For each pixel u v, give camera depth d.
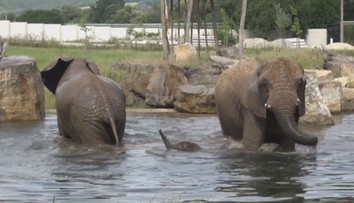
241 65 16.33
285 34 66.69
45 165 13.30
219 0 74.88
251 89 15.19
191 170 12.83
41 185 11.56
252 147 15.16
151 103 23.33
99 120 15.18
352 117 21.11
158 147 15.22
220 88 16.59
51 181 11.88
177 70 23.83
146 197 10.66
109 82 15.94
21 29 66.31
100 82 15.70
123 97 15.95
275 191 11.09
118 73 28.05
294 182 11.77
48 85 17.17
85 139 15.21
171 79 23.56
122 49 49.44
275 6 62.00
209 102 22.00
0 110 19.83
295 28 60.00
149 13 115.25
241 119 15.77
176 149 14.89
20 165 13.30
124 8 116.44
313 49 40.50
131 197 10.66
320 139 16.61
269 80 14.74
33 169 12.91
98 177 12.20
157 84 23.44
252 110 15.15
